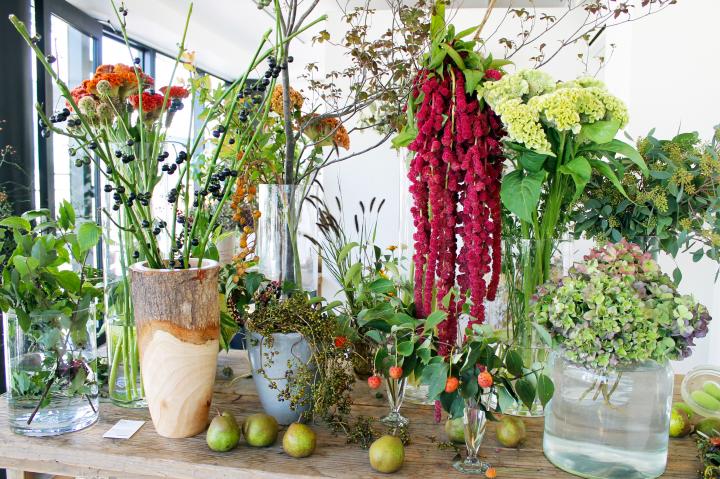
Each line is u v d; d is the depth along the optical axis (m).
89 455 1.14
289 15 1.28
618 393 1.03
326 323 1.24
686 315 0.99
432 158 1.13
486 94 1.14
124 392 1.35
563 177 1.29
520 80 1.13
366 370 1.51
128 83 1.25
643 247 1.43
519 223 1.41
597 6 2.05
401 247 1.48
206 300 1.19
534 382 1.13
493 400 1.19
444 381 1.06
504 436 1.18
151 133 1.31
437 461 1.13
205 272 1.18
